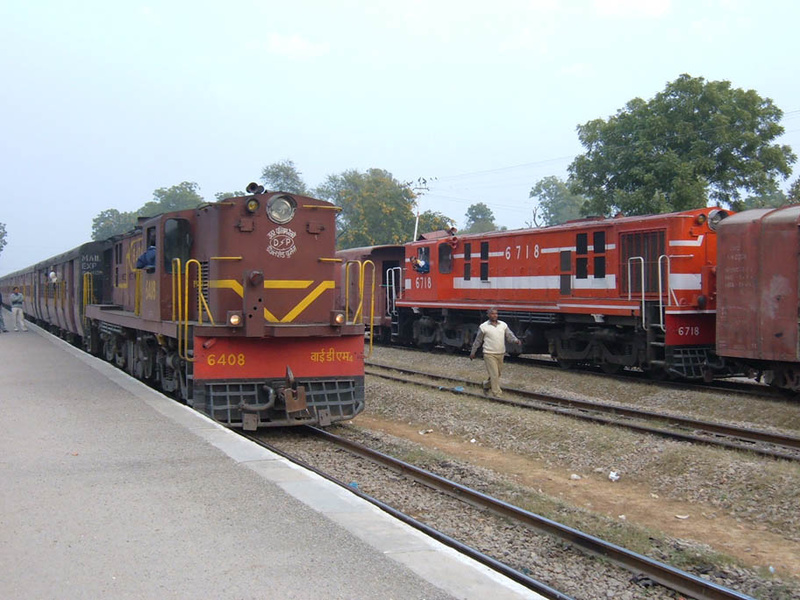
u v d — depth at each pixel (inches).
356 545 202.2
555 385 638.5
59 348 765.9
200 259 440.1
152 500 240.2
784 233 486.9
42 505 234.4
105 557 192.2
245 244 412.5
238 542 203.6
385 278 1045.8
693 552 252.1
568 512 295.1
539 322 737.6
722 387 612.7
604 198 1246.9
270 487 255.3
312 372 418.6
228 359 401.7
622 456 372.2
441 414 487.8
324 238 433.4
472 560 196.4
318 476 272.2
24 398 431.5
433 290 904.3
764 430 441.7
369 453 366.9
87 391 457.4
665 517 302.7
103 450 305.7
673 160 1139.9
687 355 589.0
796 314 478.9
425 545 203.6
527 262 748.0
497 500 287.0
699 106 1197.7
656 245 604.7
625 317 633.6
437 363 811.4
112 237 687.1
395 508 289.4
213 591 172.1
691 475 337.1
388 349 989.2
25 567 185.2
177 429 346.3
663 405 534.3
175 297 440.5
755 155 1207.6
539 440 412.8
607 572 233.9
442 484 315.0
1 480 262.2
